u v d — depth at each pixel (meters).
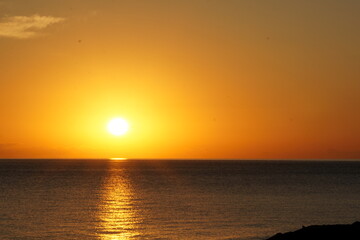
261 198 95.44
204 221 64.81
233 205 83.12
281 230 58.44
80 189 118.19
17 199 93.12
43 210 76.06
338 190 116.00
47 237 54.12
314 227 48.31
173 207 80.25
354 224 48.34
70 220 65.62
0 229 58.84
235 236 54.38
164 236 54.38
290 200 91.56
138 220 65.69
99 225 61.56
